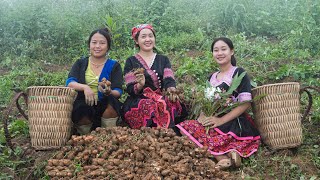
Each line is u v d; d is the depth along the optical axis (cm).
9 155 212
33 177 196
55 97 208
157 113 218
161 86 236
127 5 420
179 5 448
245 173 194
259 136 212
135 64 237
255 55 343
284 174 192
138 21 392
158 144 190
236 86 208
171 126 217
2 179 191
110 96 224
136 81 227
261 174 194
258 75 300
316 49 350
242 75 210
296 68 298
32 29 385
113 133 204
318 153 209
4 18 388
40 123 208
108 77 231
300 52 333
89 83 229
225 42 221
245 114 219
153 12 417
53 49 369
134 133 202
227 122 209
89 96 216
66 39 379
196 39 377
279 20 409
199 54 351
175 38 382
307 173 194
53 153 208
